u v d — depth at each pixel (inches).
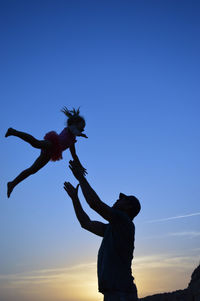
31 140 239.9
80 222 247.0
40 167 248.1
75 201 249.0
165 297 638.5
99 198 215.9
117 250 214.1
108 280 209.9
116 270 211.8
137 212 235.1
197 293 606.9
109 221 217.3
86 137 266.4
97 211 216.4
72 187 251.4
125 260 214.5
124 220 216.2
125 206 232.2
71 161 223.5
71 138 257.9
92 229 243.6
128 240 215.8
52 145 246.2
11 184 241.6
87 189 217.5
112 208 217.9
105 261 214.7
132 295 212.2
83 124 266.8
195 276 752.3
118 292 208.5
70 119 265.9
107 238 221.0
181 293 636.1
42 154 247.0
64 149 253.4
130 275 216.5
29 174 244.1
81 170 233.0
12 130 236.4
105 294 211.6
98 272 216.8
